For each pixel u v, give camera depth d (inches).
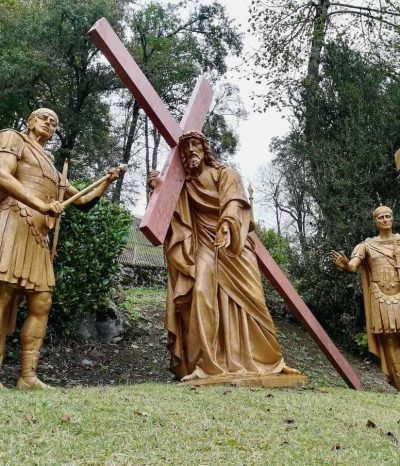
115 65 261.7
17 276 212.7
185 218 270.4
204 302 255.6
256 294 267.0
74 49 783.1
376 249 338.3
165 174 263.0
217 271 263.7
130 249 596.1
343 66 565.3
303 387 257.8
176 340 263.7
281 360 266.1
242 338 259.0
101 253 326.0
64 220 312.5
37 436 136.6
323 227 508.4
